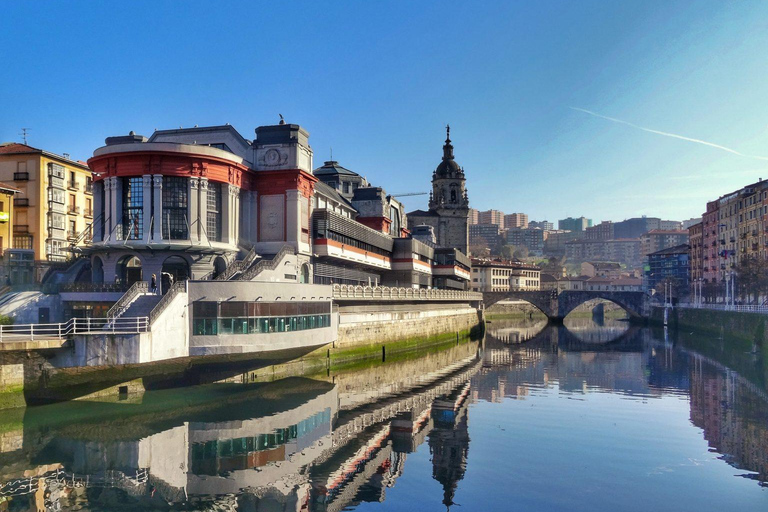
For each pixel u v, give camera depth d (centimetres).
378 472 2823
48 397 3544
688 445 3278
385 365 6400
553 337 11112
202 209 5200
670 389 5109
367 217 9125
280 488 2595
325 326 5144
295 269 5656
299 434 3438
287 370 5169
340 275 7194
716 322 10300
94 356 3519
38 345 3400
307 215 6184
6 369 3347
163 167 5100
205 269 5244
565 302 14688
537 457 3062
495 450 3184
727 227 13275
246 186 5822
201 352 3966
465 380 5575
